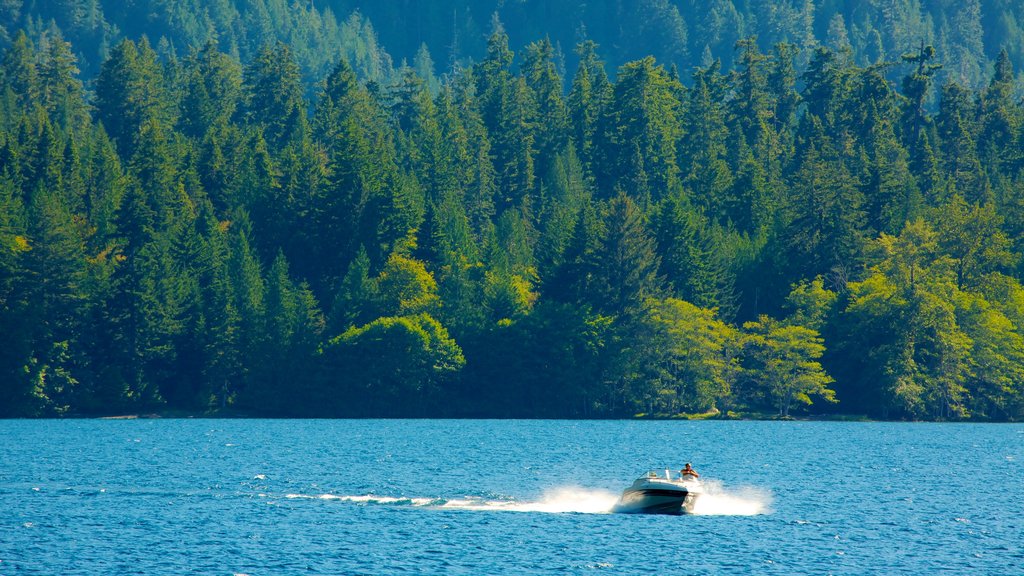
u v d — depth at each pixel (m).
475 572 182.00
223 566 184.25
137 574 179.25
